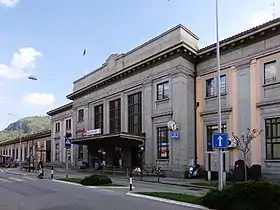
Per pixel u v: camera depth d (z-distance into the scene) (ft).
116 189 68.44
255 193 38.45
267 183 39.63
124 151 136.15
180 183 87.40
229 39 99.14
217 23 60.44
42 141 245.86
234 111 98.27
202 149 107.76
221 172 48.49
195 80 112.88
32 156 233.96
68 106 197.47
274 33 89.45
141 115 126.82
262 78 91.81
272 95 89.15
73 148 181.37
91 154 161.58
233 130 97.91
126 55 137.28
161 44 118.62
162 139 115.96
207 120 107.14
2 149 358.23
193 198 49.83
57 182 87.20
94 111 161.79
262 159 89.35
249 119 93.91
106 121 148.97
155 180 97.40
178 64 110.63
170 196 52.80
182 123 108.27
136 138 120.98
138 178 104.88
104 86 152.56
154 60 119.24
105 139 127.24
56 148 214.28
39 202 49.32
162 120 116.16
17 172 145.79
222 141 49.70
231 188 40.88
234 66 99.50
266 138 89.56
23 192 63.46
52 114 223.51
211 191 44.42
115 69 143.95
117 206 44.62
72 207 44.04
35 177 108.99
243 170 84.64
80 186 75.56
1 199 53.06
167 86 115.44
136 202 48.37
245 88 95.86
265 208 37.60
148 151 120.67
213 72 107.34
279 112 87.10
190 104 110.93
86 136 139.74
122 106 137.90
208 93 108.88
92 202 48.60
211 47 106.42
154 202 48.32
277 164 86.22
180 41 109.19
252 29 92.79
